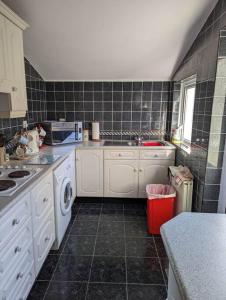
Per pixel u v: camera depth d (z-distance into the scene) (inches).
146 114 133.1
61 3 77.5
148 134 135.6
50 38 96.0
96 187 122.6
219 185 78.5
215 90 72.6
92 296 65.1
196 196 86.0
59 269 75.2
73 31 91.6
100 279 71.2
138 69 119.2
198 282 25.7
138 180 121.4
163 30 89.8
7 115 75.9
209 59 77.4
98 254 82.9
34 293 65.8
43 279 70.9
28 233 59.3
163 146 120.6
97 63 114.5
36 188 64.1
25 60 107.3
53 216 80.3
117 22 86.1
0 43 66.3
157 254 83.3
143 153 118.2
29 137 95.6
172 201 93.1
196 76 90.9
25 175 65.6
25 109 84.2
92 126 132.3
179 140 122.8
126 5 77.9
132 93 130.7
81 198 128.6
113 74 124.2
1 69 67.0
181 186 88.7
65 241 90.5
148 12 80.8
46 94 132.8
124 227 101.4
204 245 32.3
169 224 37.8
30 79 113.0
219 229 36.4
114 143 131.9
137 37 94.5
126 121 134.4
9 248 49.2
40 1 76.7
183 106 123.0
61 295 65.2
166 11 80.0
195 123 89.9
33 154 94.9
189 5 76.9
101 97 132.0
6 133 90.4
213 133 75.3
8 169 72.1
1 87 67.2
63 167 92.0
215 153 76.6
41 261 69.3
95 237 93.5
